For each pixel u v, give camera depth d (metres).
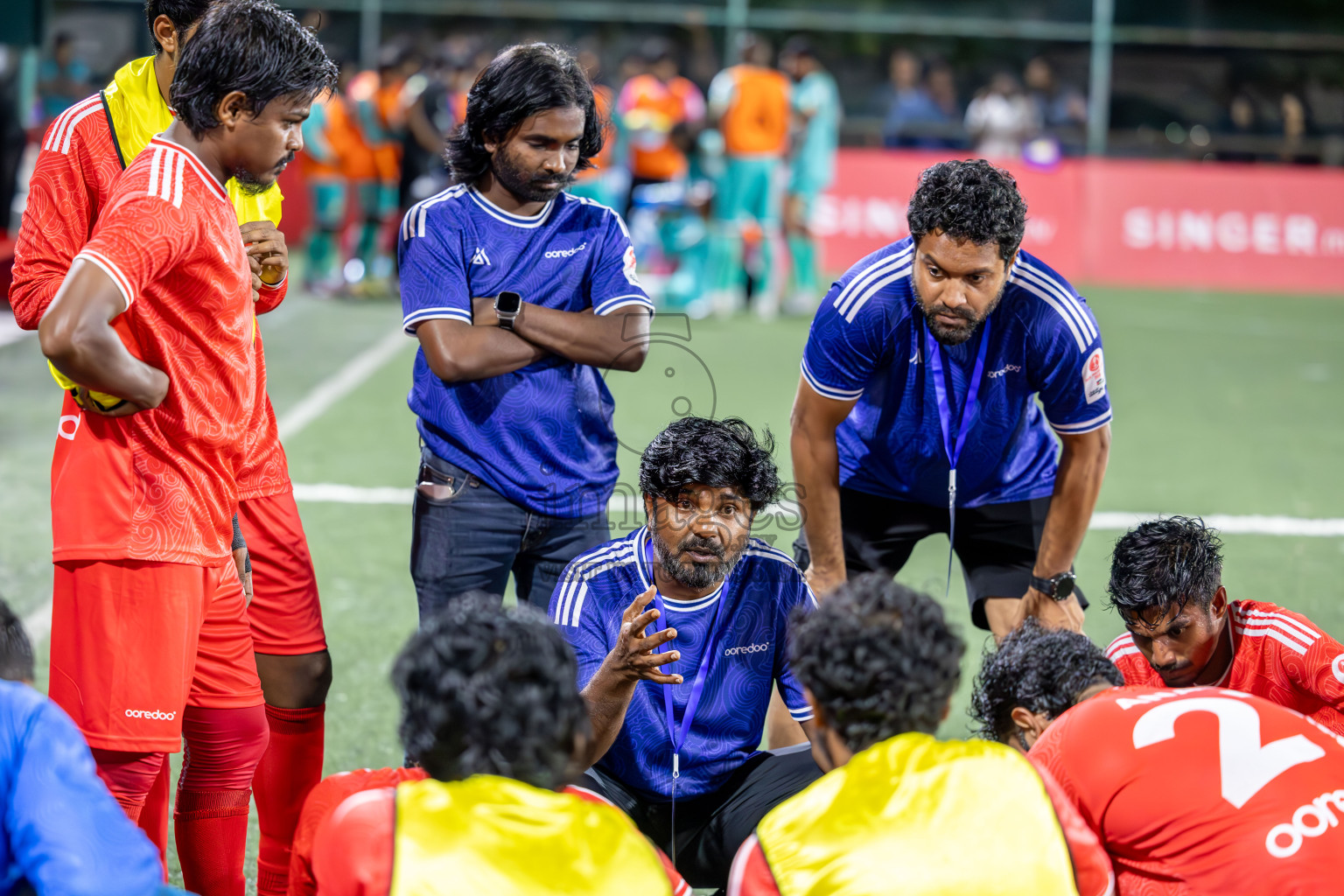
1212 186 41.56
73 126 7.42
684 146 33.75
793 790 7.80
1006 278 8.52
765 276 33.47
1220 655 8.20
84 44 43.88
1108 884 5.62
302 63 6.75
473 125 8.48
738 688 7.97
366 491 17.69
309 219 41.31
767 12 47.31
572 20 47.19
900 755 5.63
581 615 7.91
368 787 5.83
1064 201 41.53
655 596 7.88
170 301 6.72
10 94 28.73
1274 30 46.91
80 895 5.14
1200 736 6.34
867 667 5.66
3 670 5.82
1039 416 10.21
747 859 5.59
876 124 45.53
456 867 5.11
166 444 6.91
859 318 8.80
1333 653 7.93
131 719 7.00
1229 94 47.22
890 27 47.03
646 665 7.03
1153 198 41.53
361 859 5.18
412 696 5.40
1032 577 9.73
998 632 10.05
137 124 7.44
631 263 9.08
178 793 7.93
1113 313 35.25
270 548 8.23
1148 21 47.25
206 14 6.78
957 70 48.12
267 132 6.82
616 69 46.88
